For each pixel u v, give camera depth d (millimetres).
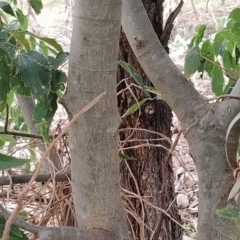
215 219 629
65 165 850
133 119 1039
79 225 595
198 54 919
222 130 631
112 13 510
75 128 553
